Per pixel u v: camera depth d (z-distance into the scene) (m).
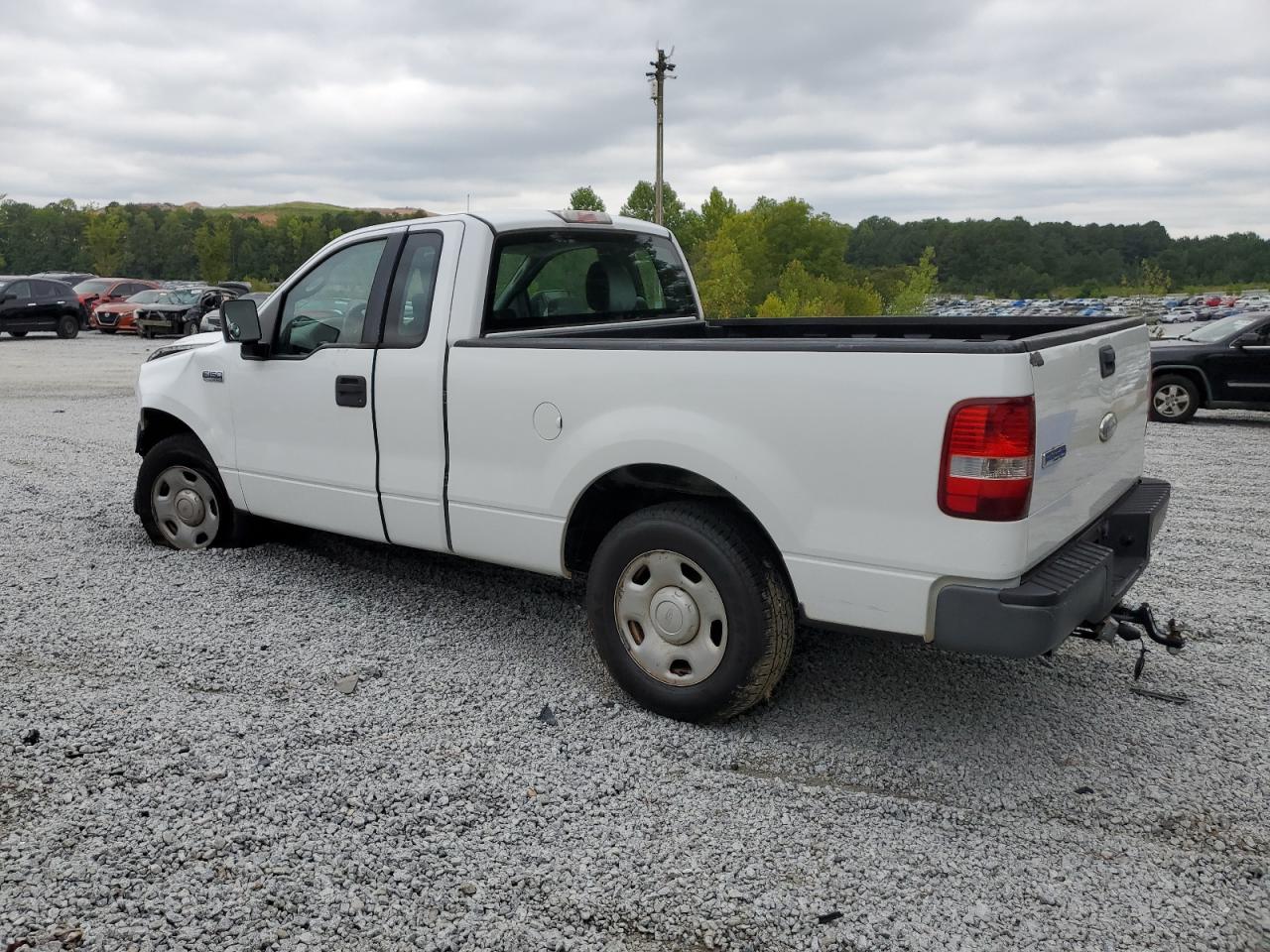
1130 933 2.53
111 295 32.31
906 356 3.04
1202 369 12.41
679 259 5.58
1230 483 8.48
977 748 3.54
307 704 3.79
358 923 2.53
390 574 5.41
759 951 2.46
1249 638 4.64
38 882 2.65
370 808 3.05
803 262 79.12
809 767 3.41
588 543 4.09
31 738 3.42
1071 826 3.04
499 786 3.20
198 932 2.47
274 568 5.46
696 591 3.56
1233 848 2.92
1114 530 3.84
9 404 13.36
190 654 4.26
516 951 2.44
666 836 2.95
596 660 4.29
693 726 3.67
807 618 3.36
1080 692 4.02
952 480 2.98
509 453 4.01
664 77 36.47
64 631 4.50
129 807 3.01
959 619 3.04
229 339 4.99
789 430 3.27
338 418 4.62
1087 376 3.43
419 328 4.32
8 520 6.57
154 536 5.90
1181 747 3.55
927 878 2.76
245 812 3.00
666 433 3.50
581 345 3.74
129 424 11.38
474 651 4.38
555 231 4.59
